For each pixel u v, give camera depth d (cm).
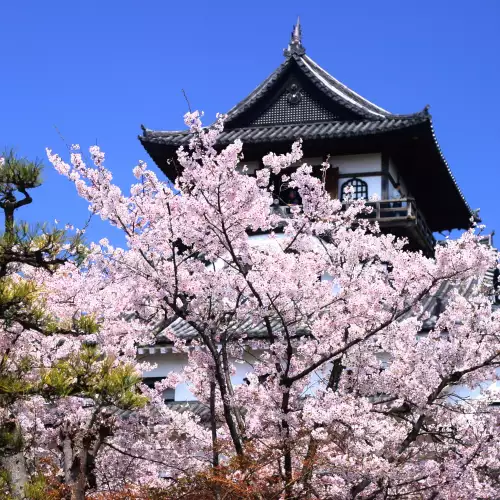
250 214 1298
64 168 1296
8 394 1095
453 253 1286
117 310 1357
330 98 3253
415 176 3391
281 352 1352
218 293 1341
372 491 1331
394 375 1362
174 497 1285
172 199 1308
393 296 1327
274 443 1312
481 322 1366
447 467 1277
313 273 1347
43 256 1103
